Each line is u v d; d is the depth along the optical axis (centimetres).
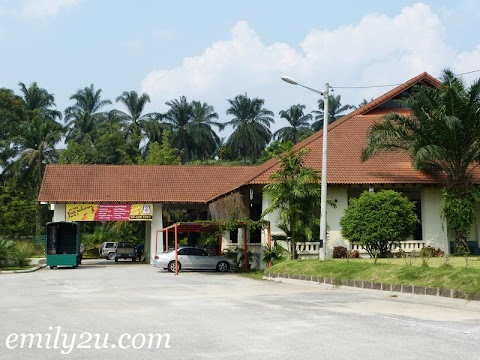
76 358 879
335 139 3612
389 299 1645
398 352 881
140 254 5156
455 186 3098
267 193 2923
